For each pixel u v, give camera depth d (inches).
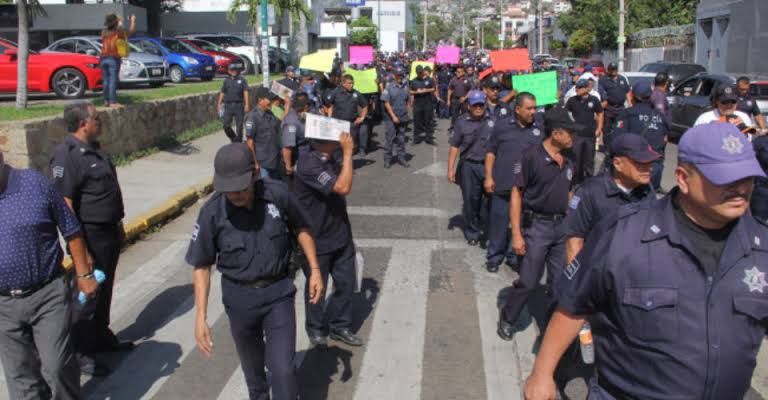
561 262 196.4
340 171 204.5
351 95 522.3
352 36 2224.4
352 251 205.5
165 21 1521.9
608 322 93.4
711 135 83.0
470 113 310.3
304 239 155.8
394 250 313.1
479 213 327.3
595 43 1921.8
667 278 86.5
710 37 1190.3
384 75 856.3
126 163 493.4
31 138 374.9
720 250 87.6
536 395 97.9
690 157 84.3
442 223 361.4
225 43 1236.5
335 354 205.5
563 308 96.6
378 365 197.9
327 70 510.9
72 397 157.8
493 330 222.7
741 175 80.4
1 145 370.9
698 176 83.7
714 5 1135.0
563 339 97.8
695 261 86.0
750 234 86.9
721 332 85.4
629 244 88.8
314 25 1696.6
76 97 583.2
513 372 193.3
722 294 85.7
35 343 154.7
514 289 206.4
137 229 333.1
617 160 166.2
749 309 85.1
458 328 224.5
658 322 86.7
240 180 133.7
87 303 185.2
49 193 149.9
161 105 575.8
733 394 87.7
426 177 492.7
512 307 208.8
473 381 187.8
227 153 135.1
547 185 193.0
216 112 728.3
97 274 169.0
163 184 435.2
